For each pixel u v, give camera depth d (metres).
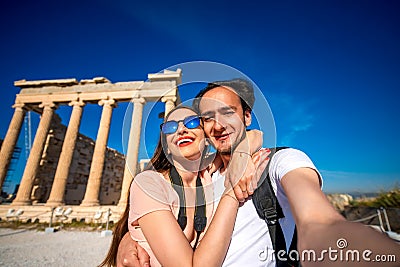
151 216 1.27
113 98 23.88
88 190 21.02
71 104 24.34
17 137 24.52
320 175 1.19
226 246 1.22
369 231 0.59
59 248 9.12
